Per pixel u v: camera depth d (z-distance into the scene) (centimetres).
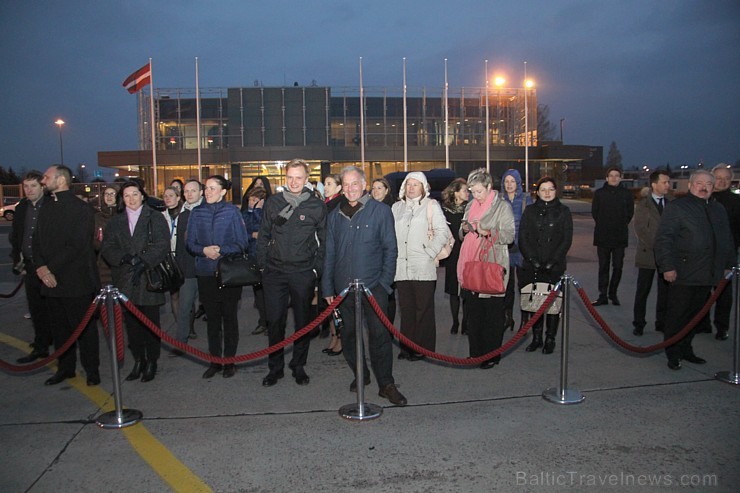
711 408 482
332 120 5103
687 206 577
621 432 437
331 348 678
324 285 541
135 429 457
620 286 1063
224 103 5119
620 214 873
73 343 518
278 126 5047
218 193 592
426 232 607
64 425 469
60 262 552
